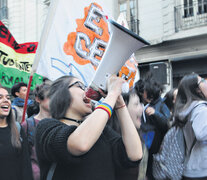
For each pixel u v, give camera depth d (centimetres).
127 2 951
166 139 216
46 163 120
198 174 199
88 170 117
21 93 366
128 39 108
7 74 330
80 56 250
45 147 113
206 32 788
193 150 202
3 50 326
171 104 324
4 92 235
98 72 113
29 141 242
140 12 927
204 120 194
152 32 899
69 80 131
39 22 1104
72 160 109
